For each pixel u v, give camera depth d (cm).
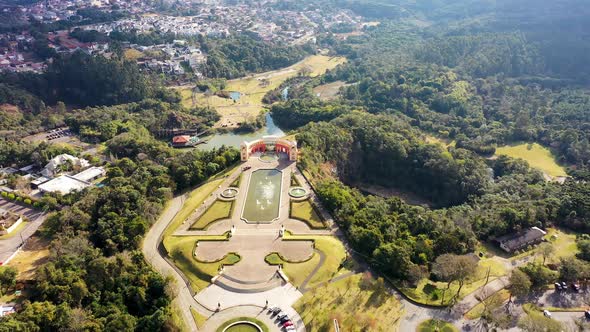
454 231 18625
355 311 14575
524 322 13312
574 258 16988
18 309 14350
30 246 18388
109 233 18438
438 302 15150
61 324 13362
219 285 15888
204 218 19950
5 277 15375
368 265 17112
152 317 13562
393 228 18612
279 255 17225
